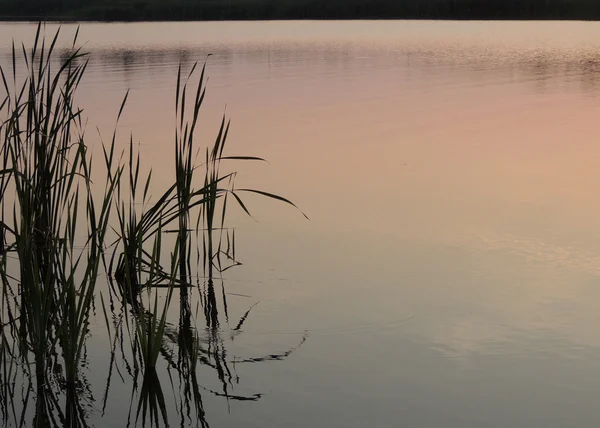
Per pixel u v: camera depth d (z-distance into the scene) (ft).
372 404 16.33
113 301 21.86
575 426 15.42
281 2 171.94
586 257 23.97
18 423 15.76
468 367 17.67
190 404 16.47
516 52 86.53
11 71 67.41
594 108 49.55
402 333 19.38
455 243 25.38
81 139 19.45
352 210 28.84
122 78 65.21
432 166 34.99
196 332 19.77
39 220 23.45
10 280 23.29
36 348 17.49
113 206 29.27
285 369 17.84
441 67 73.51
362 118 47.09
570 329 19.30
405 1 169.07
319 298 21.56
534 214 28.07
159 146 39.24
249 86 61.52
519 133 41.91
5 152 21.95
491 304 20.83
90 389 17.11
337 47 93.66
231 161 36.01
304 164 35.47
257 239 26.14
